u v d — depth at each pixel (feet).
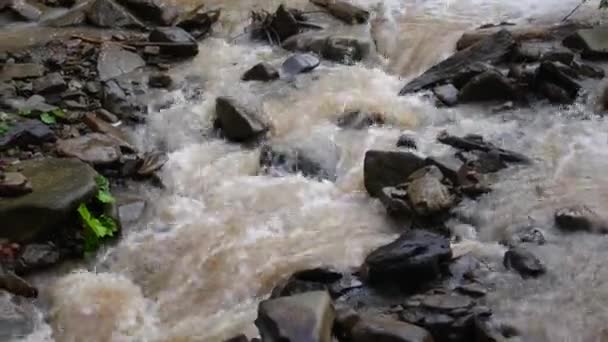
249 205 20.58
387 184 20.45
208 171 22.11
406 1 31.89
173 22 30.19
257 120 23.56
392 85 25.86
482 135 22.22
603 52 24.99
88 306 17.44
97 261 18.98
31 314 17.17
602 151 21.06
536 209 18.81
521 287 16.33
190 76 26.71
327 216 19.94
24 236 18.57
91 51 27.27
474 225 18.86
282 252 18.62
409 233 17.76
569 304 15.76
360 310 16.28
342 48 27.43
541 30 27.22
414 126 23.52
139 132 23.81
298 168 21.80
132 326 16.93
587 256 17.06
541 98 23.85
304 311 14.78
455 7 31.09
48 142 22.31
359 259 18.04
